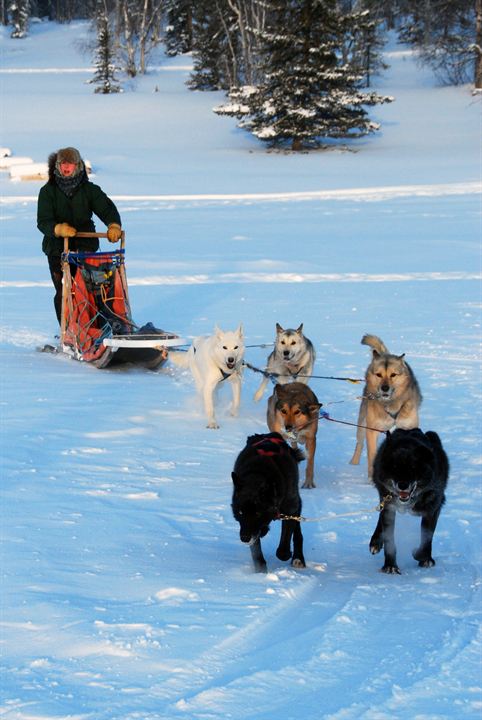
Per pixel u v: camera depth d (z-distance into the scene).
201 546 7.12
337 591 6.32
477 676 4.84
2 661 4.81
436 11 90.56
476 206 36.69
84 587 5.95
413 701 4.53
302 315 18.61
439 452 7.32
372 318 18.23
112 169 55.38
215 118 77.12
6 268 24.89
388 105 79.50
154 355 14.59
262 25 83.81
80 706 4.35
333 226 32.59
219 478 9.02
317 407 9.25
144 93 88.56
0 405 11.45
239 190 45.50
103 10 104.69
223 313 18.89
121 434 10.47
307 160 60.22
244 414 12.09
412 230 31.06
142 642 5.08
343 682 4.73
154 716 4.27
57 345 16.31
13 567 6.24
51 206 15.40
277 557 7.07
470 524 7.90
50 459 9.23
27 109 80.25
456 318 18.12
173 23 111.19
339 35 68.06
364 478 9.66
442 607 5.96
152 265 25.03
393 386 9.60
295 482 7.18
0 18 135.12
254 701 4.47
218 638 5.20
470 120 71.81
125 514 7.70
